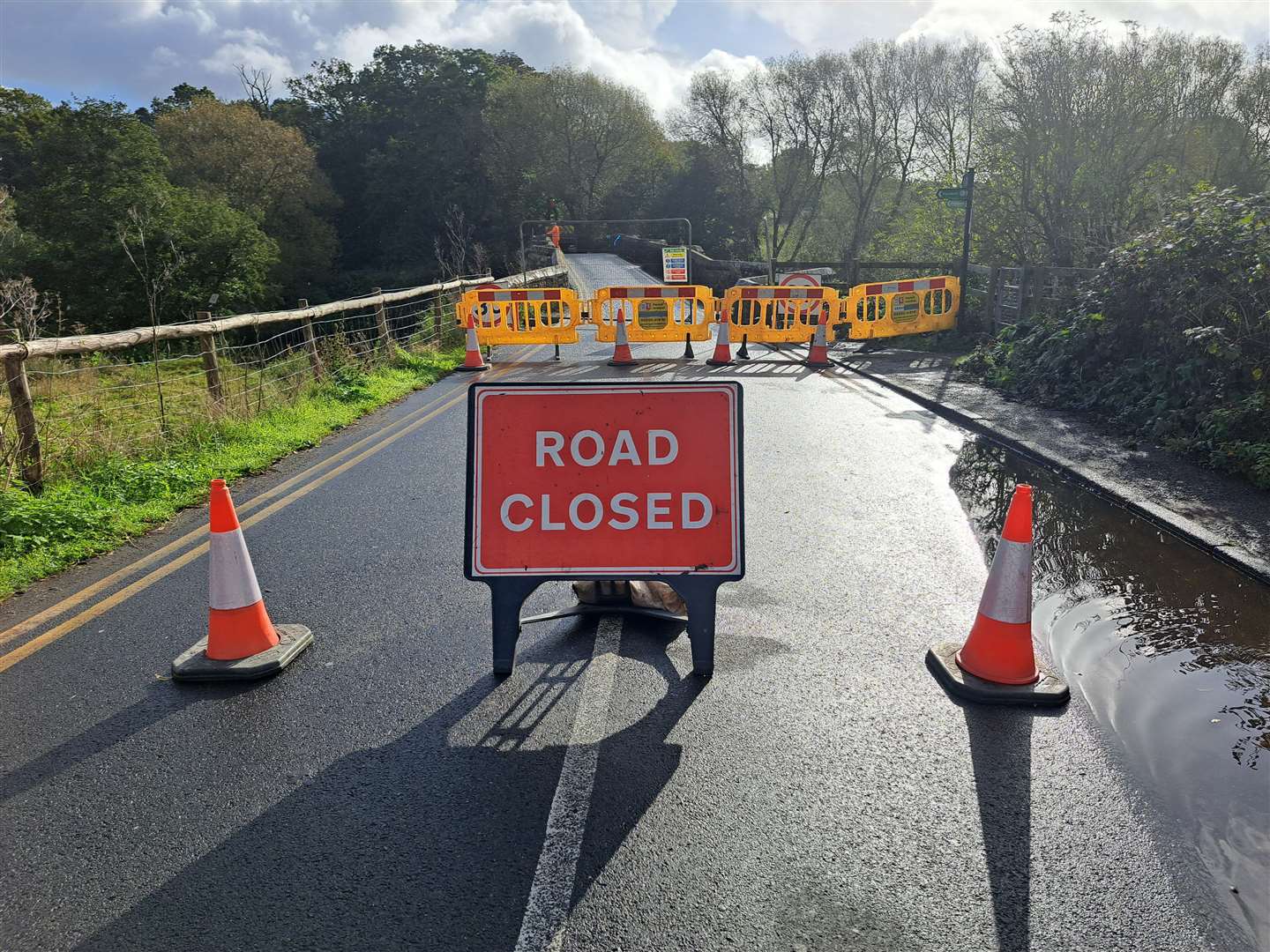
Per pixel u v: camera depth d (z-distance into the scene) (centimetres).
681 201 7844
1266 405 696
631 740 338
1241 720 348
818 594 478
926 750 328
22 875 267
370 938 240
